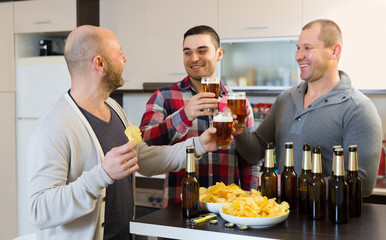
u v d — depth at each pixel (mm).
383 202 2814
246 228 1205
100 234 1448
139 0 3682
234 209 1263
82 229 1421
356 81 3104
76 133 1440
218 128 1467
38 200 1314
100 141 1521
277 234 1173
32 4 3754
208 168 2113
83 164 1449
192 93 2166
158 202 3543
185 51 2104
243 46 3438
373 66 3055
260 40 3318
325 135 1759
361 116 1690
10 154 3881
